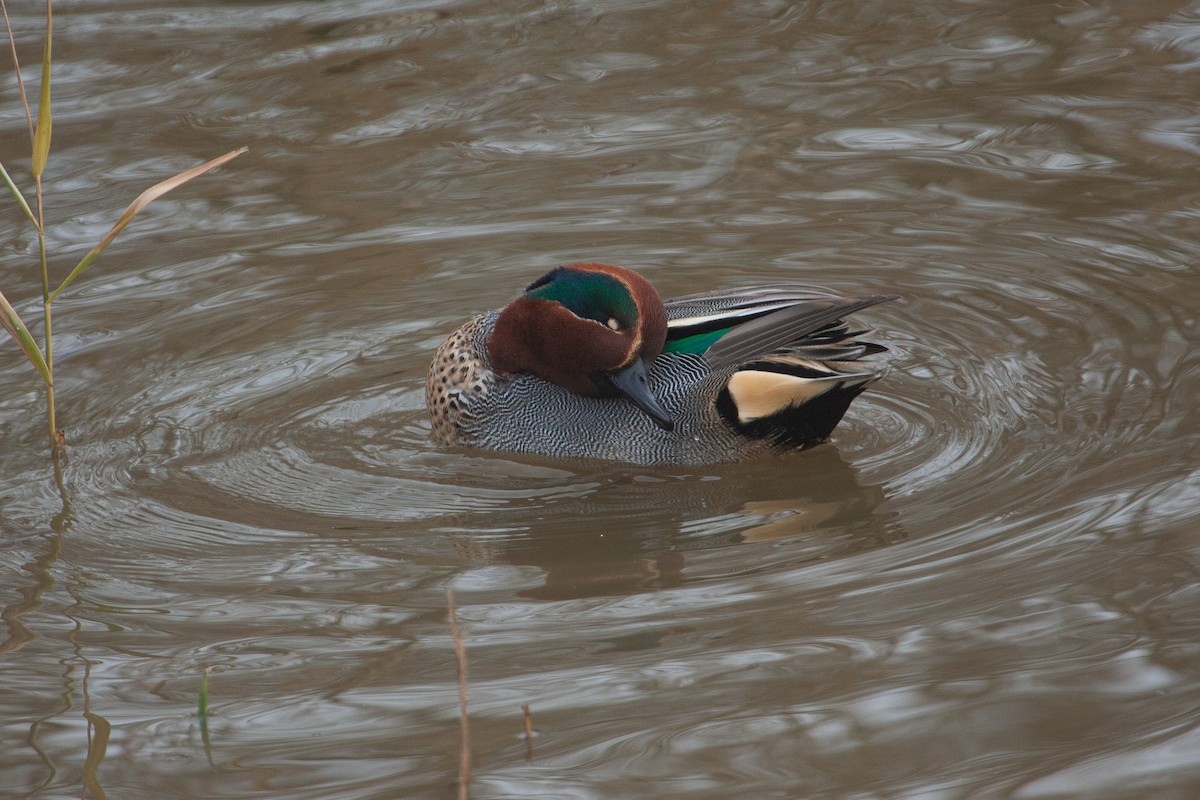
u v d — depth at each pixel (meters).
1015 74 17.38
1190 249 13.17
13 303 13.11
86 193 15.27
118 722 7.20
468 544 9.35
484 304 13.10
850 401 10.53
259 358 12.29
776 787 6.34
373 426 11.36
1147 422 10.20
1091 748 6.45
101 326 12.78
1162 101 16.27
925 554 8.68
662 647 7.72
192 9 20.12
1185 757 6.30
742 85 17.59
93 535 9.54
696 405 10.66
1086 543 8.50
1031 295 12.70
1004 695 6.93
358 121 16.95
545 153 16.14
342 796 6.46
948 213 14.38
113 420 11.27
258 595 8.63
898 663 7.33
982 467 9.95
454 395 11.11
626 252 13.94
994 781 6.26
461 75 18.17
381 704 7.27
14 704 7.39
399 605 8.45
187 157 16.05
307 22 19.75
